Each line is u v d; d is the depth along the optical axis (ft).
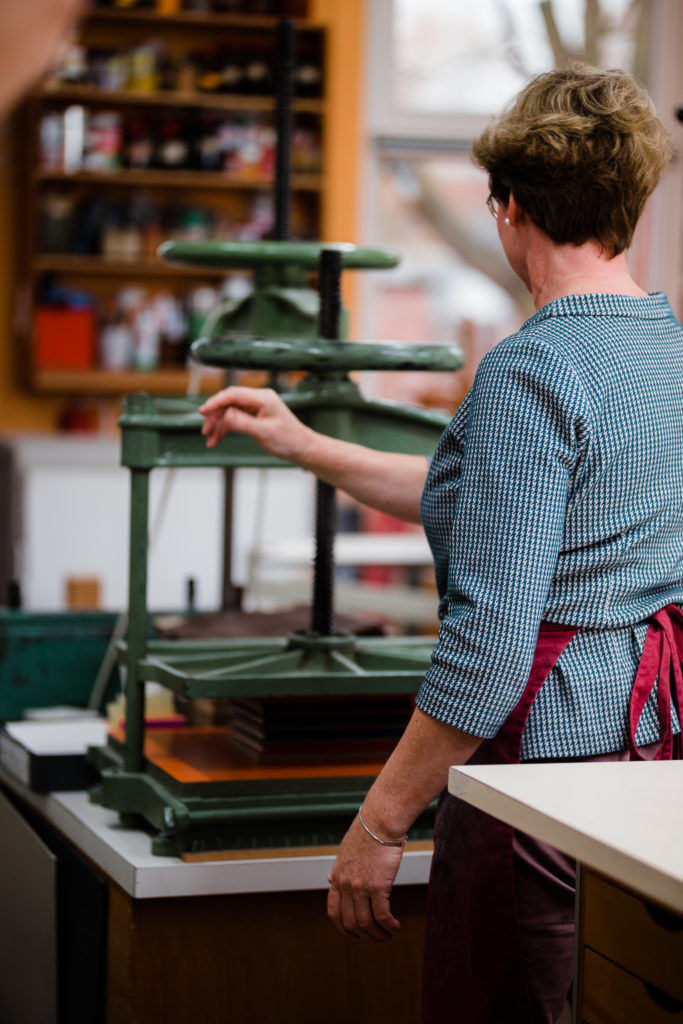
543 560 3.95
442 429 6.20
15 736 7.03
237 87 18.40
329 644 5.79
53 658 7.97
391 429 6.13
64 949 6.03
